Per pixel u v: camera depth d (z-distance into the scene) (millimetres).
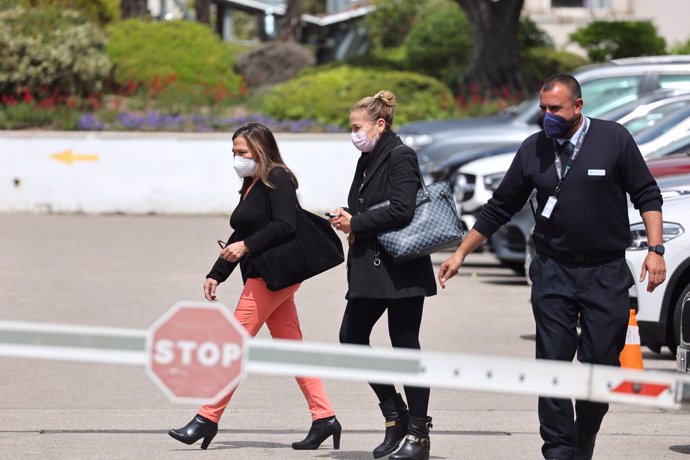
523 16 102125
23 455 21938
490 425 25078
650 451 22750
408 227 20562
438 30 97188
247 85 90812
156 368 13344
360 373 13789
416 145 59938
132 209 73812
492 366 14203
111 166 73688
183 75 85062
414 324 21266
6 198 73500
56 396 27391
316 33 151250
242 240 22453
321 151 74688
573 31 104375
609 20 102188
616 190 19016
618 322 19016
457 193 49906
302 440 23234
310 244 22391
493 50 85688
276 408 26672
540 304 19312
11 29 82000
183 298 41875
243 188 22828
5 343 13195
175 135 73750
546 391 14281
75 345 13266
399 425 21516
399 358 13922
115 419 25188
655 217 19078
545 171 19141
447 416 25984
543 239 19344
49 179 73562
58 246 57344
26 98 79250
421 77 81000
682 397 14430
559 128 18797
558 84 18797
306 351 13617
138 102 82188
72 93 81188
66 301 40875
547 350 19234
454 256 20344
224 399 22422
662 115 44688
